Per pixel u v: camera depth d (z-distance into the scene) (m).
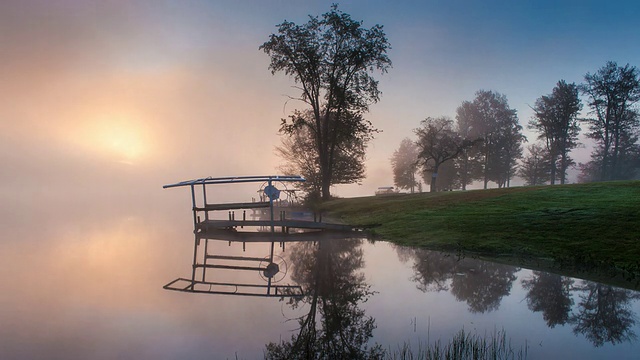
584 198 24.28
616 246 15.90
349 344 8.36
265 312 10.76
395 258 18.75
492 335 8.79
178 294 12.63
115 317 10.27
